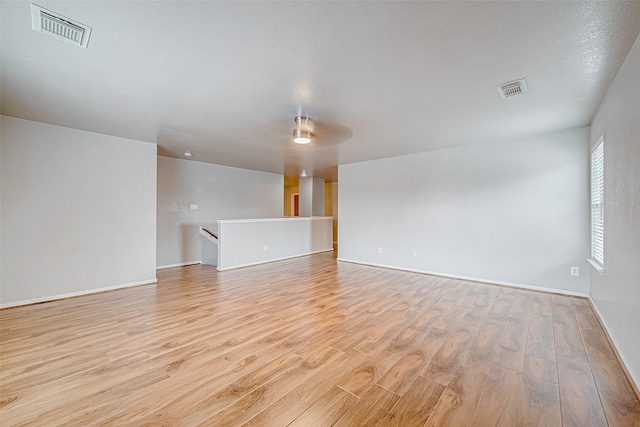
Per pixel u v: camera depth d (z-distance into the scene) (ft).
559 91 8.23
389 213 18.17
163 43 5.97
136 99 8.92
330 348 7.55
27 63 6.77
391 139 13.62
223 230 17.71
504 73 7.20
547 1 4.72
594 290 10.62
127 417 5.01
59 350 7.43
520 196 13.25
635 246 6.16
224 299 11.76
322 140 13.87
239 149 16.10
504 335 8.31
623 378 6.22
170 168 18.97
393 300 11.57
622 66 6.75
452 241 15.43
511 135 12.86
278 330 8.66
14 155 10.75
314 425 4.85
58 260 11.73
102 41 5.89
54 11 4.96
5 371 6.44
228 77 7.46
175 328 8.83
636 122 6.05
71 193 12.05
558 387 5.90
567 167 12.09
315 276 15.89
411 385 5.96
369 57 6.48
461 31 5.52
